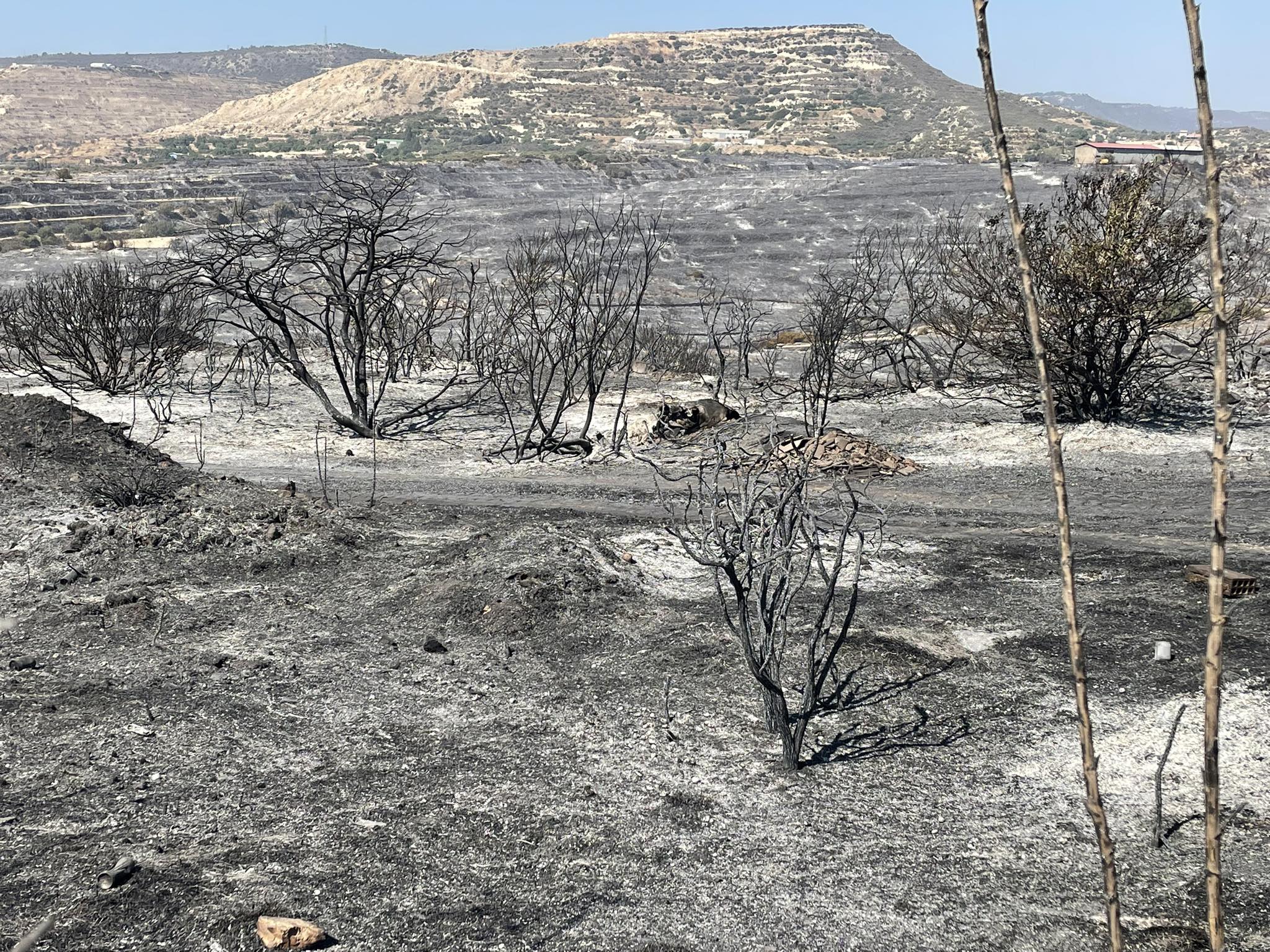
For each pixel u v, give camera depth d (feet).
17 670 23.94
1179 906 15.20
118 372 66.90
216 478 40.63
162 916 14.97
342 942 14.57
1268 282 58.44
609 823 17.63
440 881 15.97
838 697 22.49
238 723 21.33
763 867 16.37
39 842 16.97
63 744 20.35
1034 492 42.34
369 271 57.00
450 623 26.73
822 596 28.48
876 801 18.30
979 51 9.25
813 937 14.71
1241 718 20.93
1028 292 9.78
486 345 75.36
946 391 64.08
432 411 62.64
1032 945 14.44
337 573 31.30
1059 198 55.16
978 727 20.97
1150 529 36.19
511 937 14.71
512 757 19.98
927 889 15.78
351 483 46.68
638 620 26.61
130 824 17.52
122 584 30.09
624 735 20.81
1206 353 59.67
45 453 41.27
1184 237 49.70
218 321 68.85
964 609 27.61
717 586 20.56
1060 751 19.95
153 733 20.84
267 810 18.03
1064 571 10.75
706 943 14.58
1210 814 10.54
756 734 20.79
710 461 31.99
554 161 367.25
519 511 39.68
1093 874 16.10
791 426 55.16
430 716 21.76
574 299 58.29
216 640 25.88
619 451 52.44
